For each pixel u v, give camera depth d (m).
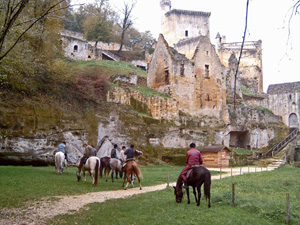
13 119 23.06
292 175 23.41
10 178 15.24
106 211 10.14
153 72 43.75
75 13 56.97
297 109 52.84
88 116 29.16
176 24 68.69
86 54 50.00
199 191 11.17
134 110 34.81
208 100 43.34
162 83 41.75
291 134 49.88
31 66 24.61
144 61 59.59
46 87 27.70
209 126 41.25
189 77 41.69
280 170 29.33
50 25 27.00
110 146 29.52
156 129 34.72
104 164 19.48
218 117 43.44
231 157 37.88
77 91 30.00
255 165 38.69
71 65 33.41
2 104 23.08
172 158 33.56
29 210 9.92
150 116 36.31
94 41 59.22
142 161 30.72
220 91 44.41
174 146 36.25
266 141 47.22
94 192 14.02
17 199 11.24
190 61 42.19
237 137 46.94
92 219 9.12
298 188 16.88
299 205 11.96
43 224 8.47
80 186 15.26
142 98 36.91
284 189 16.64
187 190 11.80
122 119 31.66
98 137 28.97
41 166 23.88
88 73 33.66
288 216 9.54
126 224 8.66
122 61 53.56
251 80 67.06
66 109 27.78
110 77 37.72
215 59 45.16
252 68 67.81
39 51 26.20
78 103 29.33
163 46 42.31
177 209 10.62
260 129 46.75
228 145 42.56
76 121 27.70
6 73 22.25
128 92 35.22
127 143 31.09
